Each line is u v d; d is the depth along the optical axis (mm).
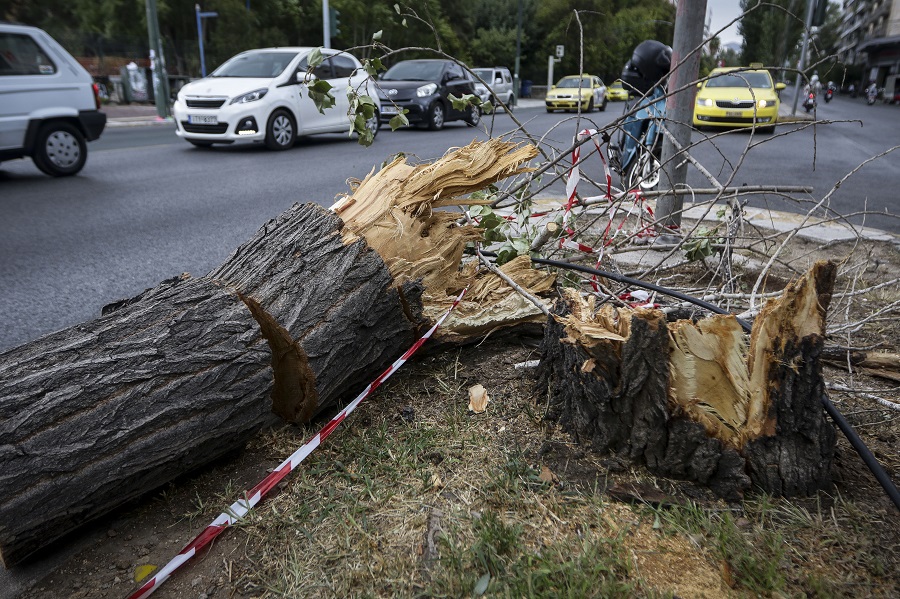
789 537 1969
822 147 13500
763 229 6246
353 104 3650
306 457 2395
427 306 2994
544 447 2400
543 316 3330
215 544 2016
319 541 1986
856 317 3971
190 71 28031
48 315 3992
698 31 5070
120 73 25484
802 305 2010
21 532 1830
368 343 2668
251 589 1838
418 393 2869
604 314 2297
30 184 8422
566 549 1898
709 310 3250
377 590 1801
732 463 2119
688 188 4207
